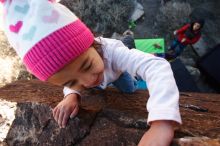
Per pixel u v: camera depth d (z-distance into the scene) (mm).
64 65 1176
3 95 1862
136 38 4742
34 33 1161
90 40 1239
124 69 1422
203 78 4219
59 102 1679
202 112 1591
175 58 4086
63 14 1193
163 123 1164
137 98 1663
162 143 1128
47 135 1609
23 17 1205
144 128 1412
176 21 4762
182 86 3547
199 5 4992
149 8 5004
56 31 1158
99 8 4812
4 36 4098
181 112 1585
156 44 4043
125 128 1441
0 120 1762
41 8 1174
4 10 1275
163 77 1253
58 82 1242
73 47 1169
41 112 1657
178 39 4316
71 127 1539
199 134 1354
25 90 1905
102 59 1391
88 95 1690
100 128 1492
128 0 4953
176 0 5047
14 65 3906
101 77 1314
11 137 1719
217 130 1381
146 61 1334
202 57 4188
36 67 1196
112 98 1665
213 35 4742
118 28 4770
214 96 1876
